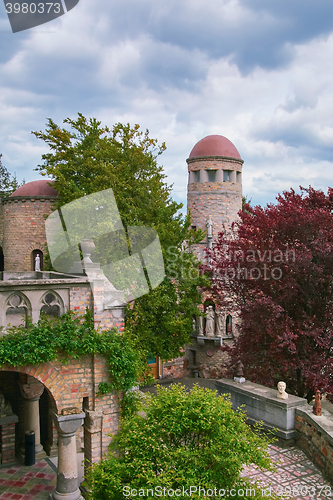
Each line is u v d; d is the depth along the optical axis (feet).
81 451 38.37
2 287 25.44
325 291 50.08
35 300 26.61
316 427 37.29
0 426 38.14
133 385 29.37
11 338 25.49
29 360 25.54
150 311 50.42
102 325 28.71
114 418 29.17
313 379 45.52
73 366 27.96
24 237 75.00
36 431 38.68
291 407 41.52
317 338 46.98
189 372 82.58
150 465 21.34
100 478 22.15
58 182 58.49
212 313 80.23
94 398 28.45
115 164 59.00
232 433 22.72
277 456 39.01
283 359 47.50
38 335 25.94
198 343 80.48
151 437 22.03
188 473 20.98
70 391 27.89
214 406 23.03
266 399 43.55
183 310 54.70
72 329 27.25
